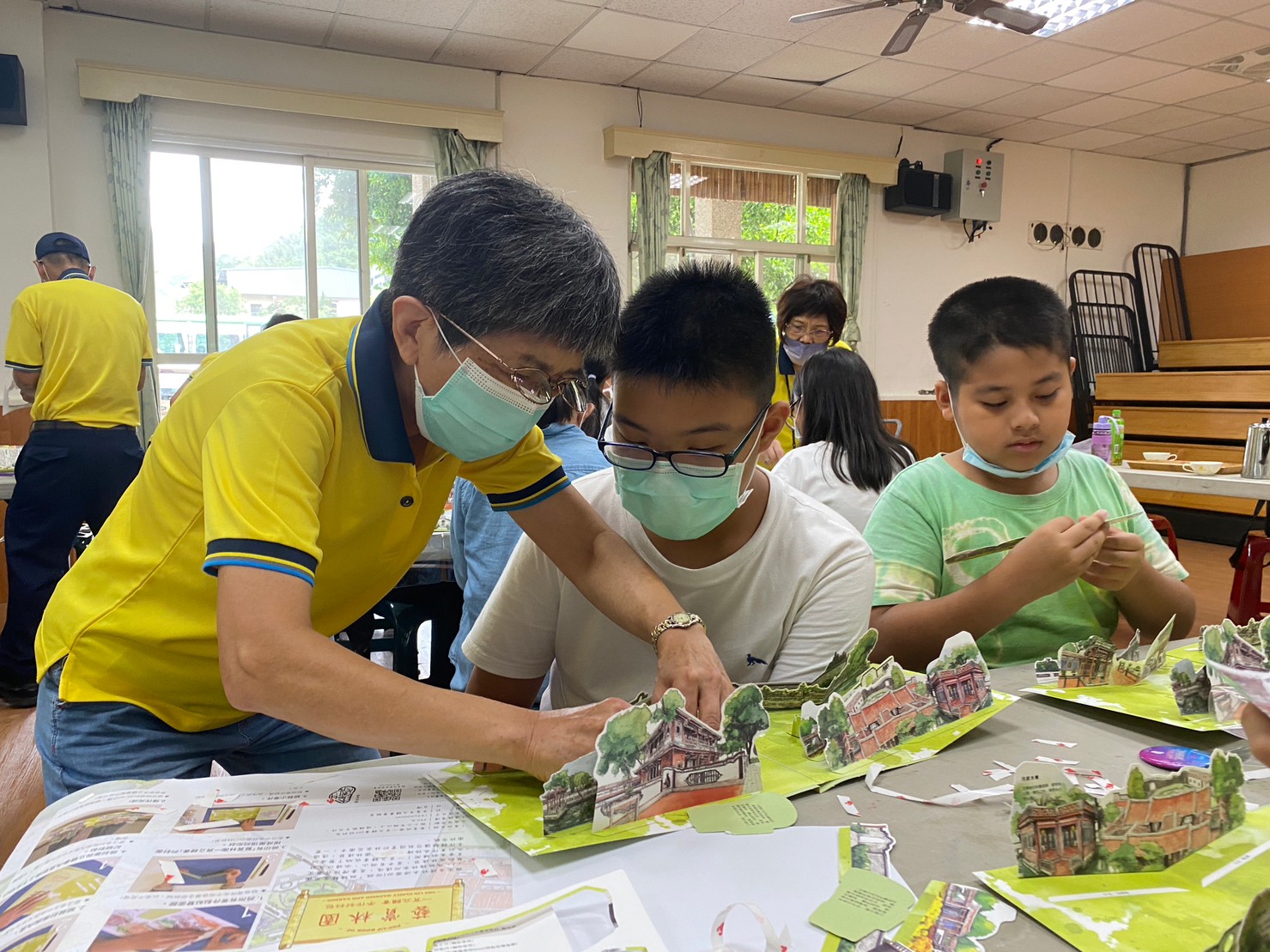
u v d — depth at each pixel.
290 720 0.65
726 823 0.66
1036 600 1.13
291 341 0.82
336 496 0.84
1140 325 7.17
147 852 0.61
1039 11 4.27
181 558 0.86
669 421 0.85
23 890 0.56
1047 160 6.73
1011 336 1.14
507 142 5.06
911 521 1.27
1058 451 1.21
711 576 1.00
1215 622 3.68
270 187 4.65
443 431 0.83
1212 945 0.50
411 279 0.76
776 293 6.08
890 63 4.88
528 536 0.99
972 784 0.73
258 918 0.54
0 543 3.47
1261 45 4.63
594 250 0.76
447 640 2.42
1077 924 0.52
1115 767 0.76
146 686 0.92
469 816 0.68
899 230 6.29
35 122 4.05
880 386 6.34
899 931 0.52
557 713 0.72
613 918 0.54
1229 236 7.02
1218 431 5.63
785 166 5.73
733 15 4.21
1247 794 0.70
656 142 5.28
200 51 4.36
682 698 0.69
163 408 4.56
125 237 4.27
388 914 0.54
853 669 0.88
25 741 2.46
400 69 4.77
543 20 4.25
